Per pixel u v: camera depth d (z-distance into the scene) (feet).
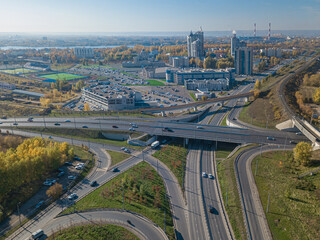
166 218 433.89
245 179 521.65
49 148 588.50
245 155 614.34
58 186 487.61
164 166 608.19
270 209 433.89
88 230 396.78
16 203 468.75
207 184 537.24
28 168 511.81
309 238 366.22
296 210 418.10
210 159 647.15
